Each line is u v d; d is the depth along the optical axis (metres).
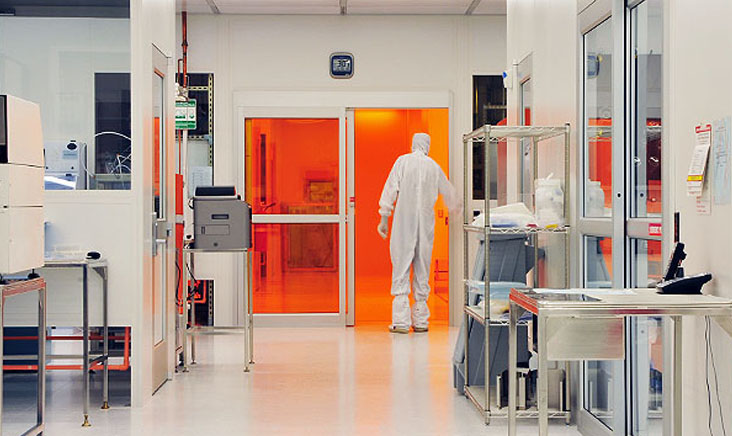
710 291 3.08
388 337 8.41
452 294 9.20
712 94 3.02
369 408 5.23
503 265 5.15
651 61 3.91
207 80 9.20
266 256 9.22
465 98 9.30
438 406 5.28
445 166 9.87
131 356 5.29
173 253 6.27
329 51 9.27
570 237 4.83
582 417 4.61
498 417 4.86
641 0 3.96
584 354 3.07
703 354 3.12
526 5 5.89
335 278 9.26
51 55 5.80
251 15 9.23
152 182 5.56
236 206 6.47
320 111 9.22
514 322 3.73
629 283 4.10
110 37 5.82
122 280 5.28
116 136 5.73
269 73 9.25
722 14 2.93
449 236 9.20
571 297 3.16
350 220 9.30
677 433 3.22
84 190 5.28
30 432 4.18
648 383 4.04
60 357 5.27
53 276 5.25
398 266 8.72
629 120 4.11
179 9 8.95
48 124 5.79
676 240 3.32
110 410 5.18
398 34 9.29
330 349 7.64
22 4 5.82
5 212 3.87
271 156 9.24
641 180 4.06
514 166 6.27
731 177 2.88
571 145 4.80
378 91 9.27
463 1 8.68
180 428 4.71
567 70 4.86
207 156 9.21
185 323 6.54
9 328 6.26
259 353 7.43
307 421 4.89
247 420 4.91
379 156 13.84
